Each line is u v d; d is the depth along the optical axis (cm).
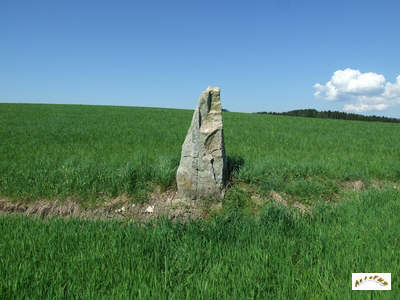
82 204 612
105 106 5550
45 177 670
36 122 2075
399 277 333
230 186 665
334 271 356
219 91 622
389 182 810
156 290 314
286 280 330
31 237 432
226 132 1727
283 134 1700
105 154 920
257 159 873
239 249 403
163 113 3859
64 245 409
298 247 412
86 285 324
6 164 770
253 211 599
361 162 936
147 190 653
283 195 661
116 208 609
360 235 443
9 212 591
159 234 439
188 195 614
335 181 771
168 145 1132
